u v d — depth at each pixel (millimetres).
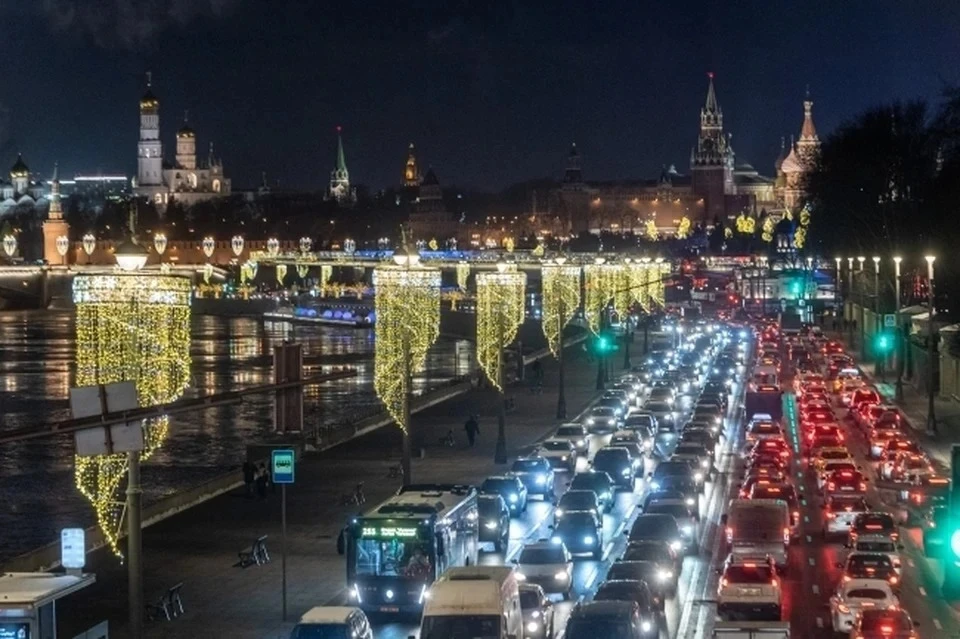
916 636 69125
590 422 166125
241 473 135000
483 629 63344
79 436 50656
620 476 124812
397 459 148625
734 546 90250
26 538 138375
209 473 179500
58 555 97438
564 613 80688
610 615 63500
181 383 117812
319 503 121625
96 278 92812
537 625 71688
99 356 112188
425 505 82688
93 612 83000
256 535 107438
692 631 75000
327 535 107250
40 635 58625
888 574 79062
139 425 51188
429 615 63656
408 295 163750
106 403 51125
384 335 175000
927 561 94562
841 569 91188
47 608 59375
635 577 74875
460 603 63812
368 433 172125
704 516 112938
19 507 159375
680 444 131750
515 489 114312
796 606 81312
